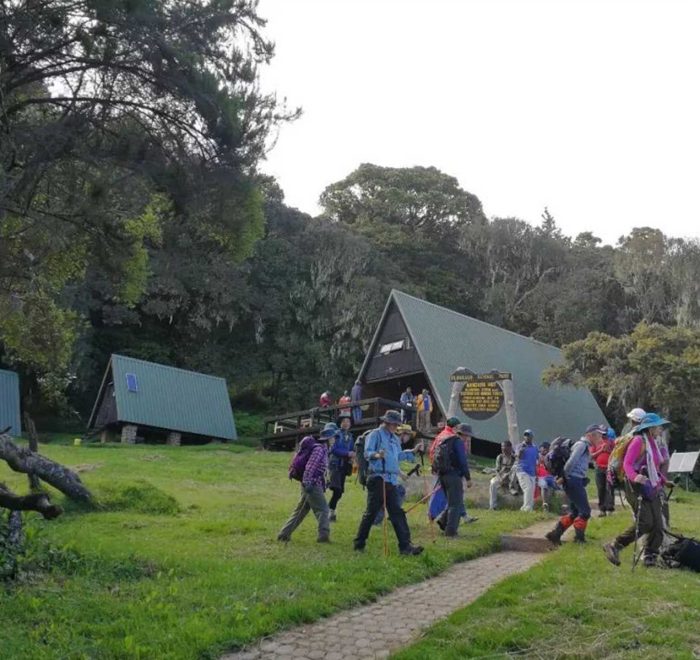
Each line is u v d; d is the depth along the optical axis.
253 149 13.68
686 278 53.25
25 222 14.85
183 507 14.98
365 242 58.41
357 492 19.23
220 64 13.49
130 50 12.58
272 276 53.78
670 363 35.28
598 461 16.53
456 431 12.91
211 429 38.97
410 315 37.41
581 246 71.31
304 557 10.35
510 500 17.11
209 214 14.19
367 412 36.03
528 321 60.31
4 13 11.88
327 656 6.62
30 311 20.75
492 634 6.77
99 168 13.22
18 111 13.31
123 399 36.47
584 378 38.41
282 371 52.81
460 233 67.31
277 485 20.92
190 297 50.75
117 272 15.35
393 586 9.09
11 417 35.84
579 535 12.17
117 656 6.25
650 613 7.37
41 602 7.58
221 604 7.82
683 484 33.97
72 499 13.68
